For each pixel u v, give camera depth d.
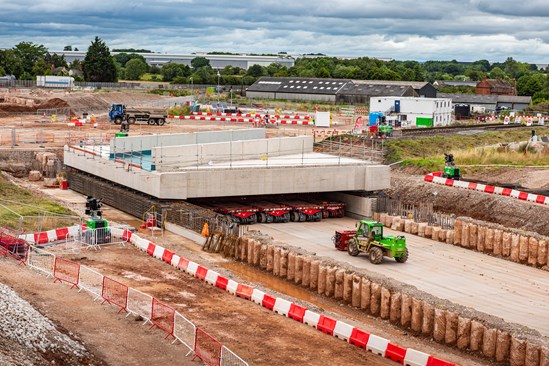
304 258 45.31
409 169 83.94
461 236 55.38
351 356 32.31
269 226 60.75
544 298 43.44
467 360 34.09
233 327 35.03
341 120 135.12
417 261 50.62
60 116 122.62
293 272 46.06
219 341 32.94
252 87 182.88
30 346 28.02
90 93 157.38
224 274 44.62
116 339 31.81
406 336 37.22
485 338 34.41
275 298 37.94
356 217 65.56
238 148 68.56
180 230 55.81
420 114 124.25
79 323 33.16
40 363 26.81
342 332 34.38
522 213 64.38
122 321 33.97
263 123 117.25
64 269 39.12
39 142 89.81
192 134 73.75
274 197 67.19
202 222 54.53
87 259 45.41
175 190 59.09
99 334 32.16
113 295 35.78
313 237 57.12
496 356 33.97
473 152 89.12
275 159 70.31
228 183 61.19
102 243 49.28
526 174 79.12
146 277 42.47
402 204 68.06
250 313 37.31
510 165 83.62
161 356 30.44
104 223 50.66
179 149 62.94
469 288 44.81
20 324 29.52
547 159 86.81
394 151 91.50
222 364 29.23
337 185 65.06
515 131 115.31
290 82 180.38
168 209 57.69
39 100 133.88
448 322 35.81
